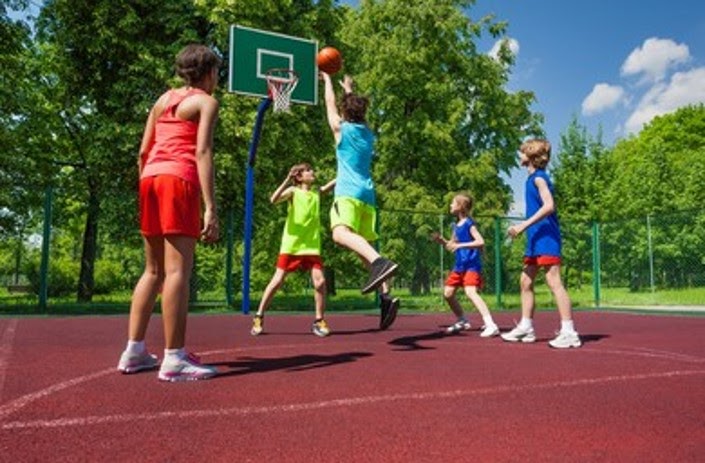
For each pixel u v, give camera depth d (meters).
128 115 15.79
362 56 27.44
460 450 1.98
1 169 16.50
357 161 4.59
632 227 15.84
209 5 15.54
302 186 6.29
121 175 15.91
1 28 16.05
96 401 2.69
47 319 7.85
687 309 13.42
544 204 5.06
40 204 14.02
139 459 1.86
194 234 3.27
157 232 3.29
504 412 2.54
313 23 17.62
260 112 7.46
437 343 5.33
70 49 15.98
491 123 27.70
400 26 26.95
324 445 2.03
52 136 18.20
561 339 5.04
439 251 14.85
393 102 26.94
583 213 28.86
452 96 27.31
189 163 3.28
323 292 6.17
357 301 14.32
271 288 6.13
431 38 27.08
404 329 7.18
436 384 3.17
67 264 15.45
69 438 2.09
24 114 17.16
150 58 15.05
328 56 5.37
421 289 14.48
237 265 14.84
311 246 6.16
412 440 2.09
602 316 11.02
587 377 3.45
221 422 2.33
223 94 15.59
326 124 18.05
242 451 1.95
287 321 8.35
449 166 27.03
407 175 28.02
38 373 3.43
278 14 16.11
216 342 5.29
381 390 2.98
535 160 5.29
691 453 1.96
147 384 3.10
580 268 16.09
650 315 11.45
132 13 15.12
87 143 16.47
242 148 15.16
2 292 12.37
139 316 3.45
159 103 3.48
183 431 2.19
